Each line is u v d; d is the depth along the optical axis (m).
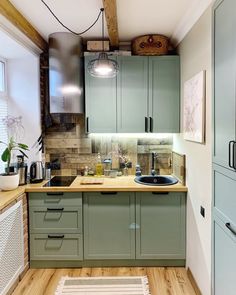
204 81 2.24
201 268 2.36
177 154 3.16
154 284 2.61
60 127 3.51
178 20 2.70
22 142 3.41
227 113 1.69
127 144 3.53
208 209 2.17
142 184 2.96
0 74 3.28
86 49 3.37
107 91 3.21
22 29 2.59
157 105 3.22
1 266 2.23
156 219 2.91
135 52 3.21
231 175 1.63
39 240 2.90
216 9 1.87
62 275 2.78
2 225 2.25
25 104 3.39
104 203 2.89
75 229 2.90
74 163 3.54
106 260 2.95
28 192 2.85
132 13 2.53
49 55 3.10
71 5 2.35
